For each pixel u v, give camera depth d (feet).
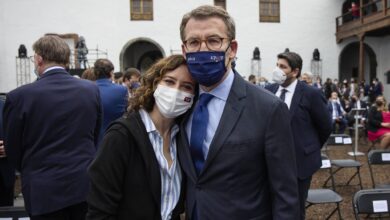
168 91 6.17
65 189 9.11
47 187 9.00
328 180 22.81
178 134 6.74
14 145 9.27
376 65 75.41
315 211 17.88
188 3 70.23
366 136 40.45
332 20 73.92
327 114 12.59
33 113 9.10
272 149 5.82
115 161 5.94
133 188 6.09
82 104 9.62
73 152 9.37
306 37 73.41
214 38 5.91
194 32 5.95
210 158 5.95
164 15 69.92
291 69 12.43
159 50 72.33
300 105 12.34
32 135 9.15
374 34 71.97
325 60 73.92
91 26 69.15
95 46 69.26
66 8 68.85
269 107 5.92
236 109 6.02
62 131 9.27
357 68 79.56
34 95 9.12
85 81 10.16
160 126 6.47
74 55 60.70
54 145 9.17
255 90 6.20
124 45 69.72
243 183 5.91
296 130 12.26
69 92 9.51
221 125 6.00
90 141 9.91
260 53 72.49
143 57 75.77
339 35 72.59
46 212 8.96
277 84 13.38
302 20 73.26
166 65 6.23
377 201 10.81
